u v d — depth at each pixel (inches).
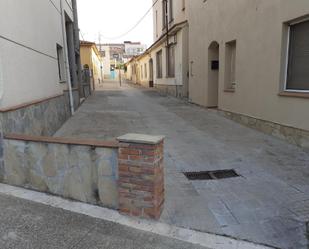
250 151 233.8
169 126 339.9
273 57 271.4
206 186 167.0
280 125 265.9
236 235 119.3
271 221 129.3
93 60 1151.0
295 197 152.2
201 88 488.1
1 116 166.4
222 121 366.9
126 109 480.1
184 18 592.1
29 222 127.0
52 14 333.1
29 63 233.6
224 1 376.2
